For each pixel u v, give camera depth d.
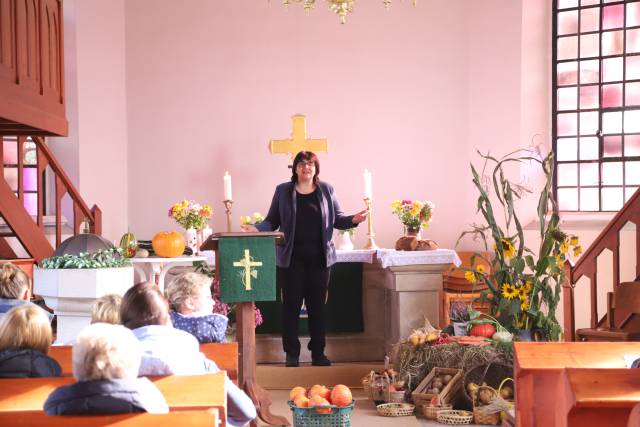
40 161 7.84
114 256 5.99
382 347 8.42
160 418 2.69
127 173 10.41
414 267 7.63
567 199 10.27
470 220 10.30
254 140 10.43
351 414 6.51
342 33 10.47
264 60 10.47
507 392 6.53
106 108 10.12
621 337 7.31
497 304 7.43
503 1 10.20
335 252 7.57
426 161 10.38
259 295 5.54
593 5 10.17
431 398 6.45
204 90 10.45
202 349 4.23
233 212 10.38
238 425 3.76
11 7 5.43
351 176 10.38
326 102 10.44
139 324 3.61
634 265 9.26
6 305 4.70
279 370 7.51
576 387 3.23
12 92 5.36
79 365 2.76
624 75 10.03
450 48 10.43
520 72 10.09
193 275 4.51
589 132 10.20
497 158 10.18
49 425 2.69
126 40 10.41
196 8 10.48
